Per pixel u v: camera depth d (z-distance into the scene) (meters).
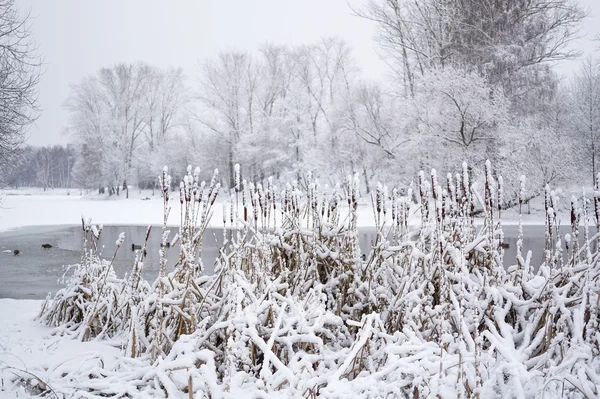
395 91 32.19
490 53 27.52
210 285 4.04
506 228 20.39
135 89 54.03
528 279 3.74
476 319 2.56
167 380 2.77
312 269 4.21
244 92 46.44
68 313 4.55
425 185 3.87
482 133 25.27
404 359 2.66
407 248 4.22
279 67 46.84
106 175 51.22
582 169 27.67
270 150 40.31
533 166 23.70
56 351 3.72
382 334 3.09
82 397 2.85
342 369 2.64
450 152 24.80
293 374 2.73
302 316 3.23
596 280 3.43
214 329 3.10
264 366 2.73
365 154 34.00
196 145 49.59
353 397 2.46
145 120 56.00
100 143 53.00
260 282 3.71
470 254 4.02
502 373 2.60
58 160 105.44
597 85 29.39
